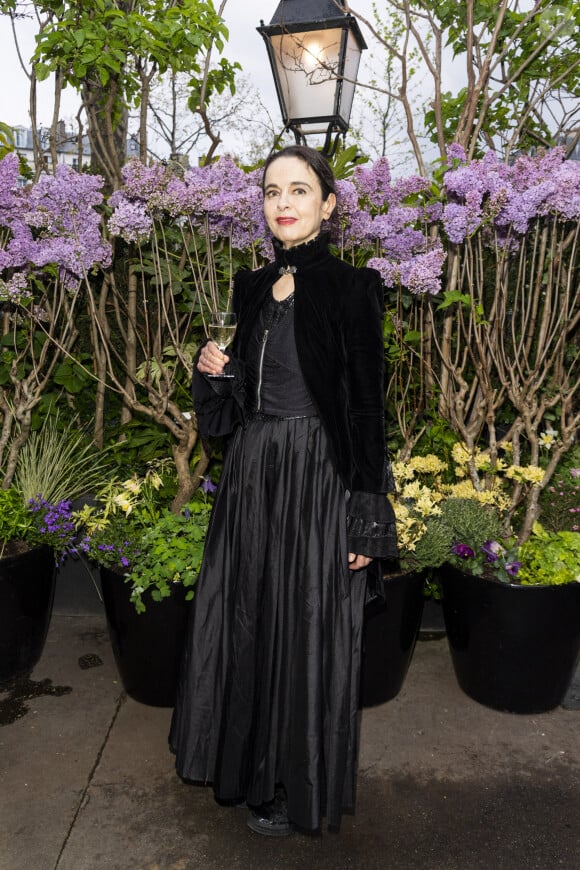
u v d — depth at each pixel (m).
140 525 2.54
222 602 1.79
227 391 1.79
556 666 2.33
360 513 1.62
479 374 2.61
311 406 1.70
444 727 2.36
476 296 3.08
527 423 2.63
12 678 2.57
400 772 2.13
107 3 2.77
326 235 1.73
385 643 2.36
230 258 2.57
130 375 2.83
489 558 2.32
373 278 1.65
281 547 1.69
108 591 2.35
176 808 1.96
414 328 2.94
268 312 1.75
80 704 2.44
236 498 1.78
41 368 2.96
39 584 2.52
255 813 1.89
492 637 2.33
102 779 2.07
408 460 2.81
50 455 2.96
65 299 2.92
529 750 2.24
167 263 2.63
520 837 1.88
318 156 1.67
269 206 1.69
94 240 2.42
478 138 3.11
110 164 2.95
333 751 1.67
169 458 3.04
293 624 1.67
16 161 2.41
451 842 1.86
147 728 2.32
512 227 2.38
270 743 1.72
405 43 2.83
